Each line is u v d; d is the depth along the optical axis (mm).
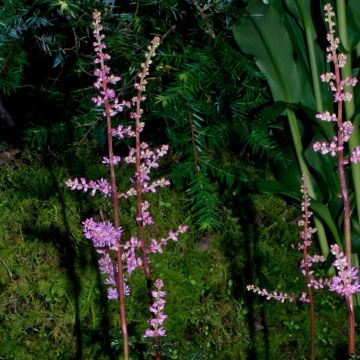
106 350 2883
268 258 3305
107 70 1476
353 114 2807
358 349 2955
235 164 3633
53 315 3016
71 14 2758
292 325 3051
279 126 3266
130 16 2900
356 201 2957
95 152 3658
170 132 3100
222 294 3164
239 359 2936
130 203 3424
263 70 3113
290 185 3307
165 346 1684
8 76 2904
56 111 3596
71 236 3287
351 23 2791
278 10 3021
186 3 3068
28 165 3732
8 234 3277
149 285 1641
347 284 1474
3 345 2898
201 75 2898
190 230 3389
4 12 2828
